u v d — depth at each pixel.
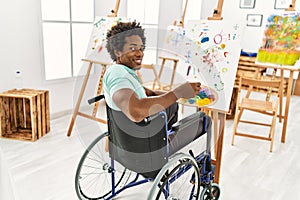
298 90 5.19
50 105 3.40
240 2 5.60
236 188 2.09
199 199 1.65
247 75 5.13
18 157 2.42
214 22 2.07
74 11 3.54
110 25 2.81
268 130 3.33
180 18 5.53
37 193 1.94
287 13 3.01
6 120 2.79
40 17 3.09
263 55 3.19
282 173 2.34
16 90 2.85
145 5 4.75
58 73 3.51
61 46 3.47
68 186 2.04
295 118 3.82
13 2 2.83
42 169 2.24
